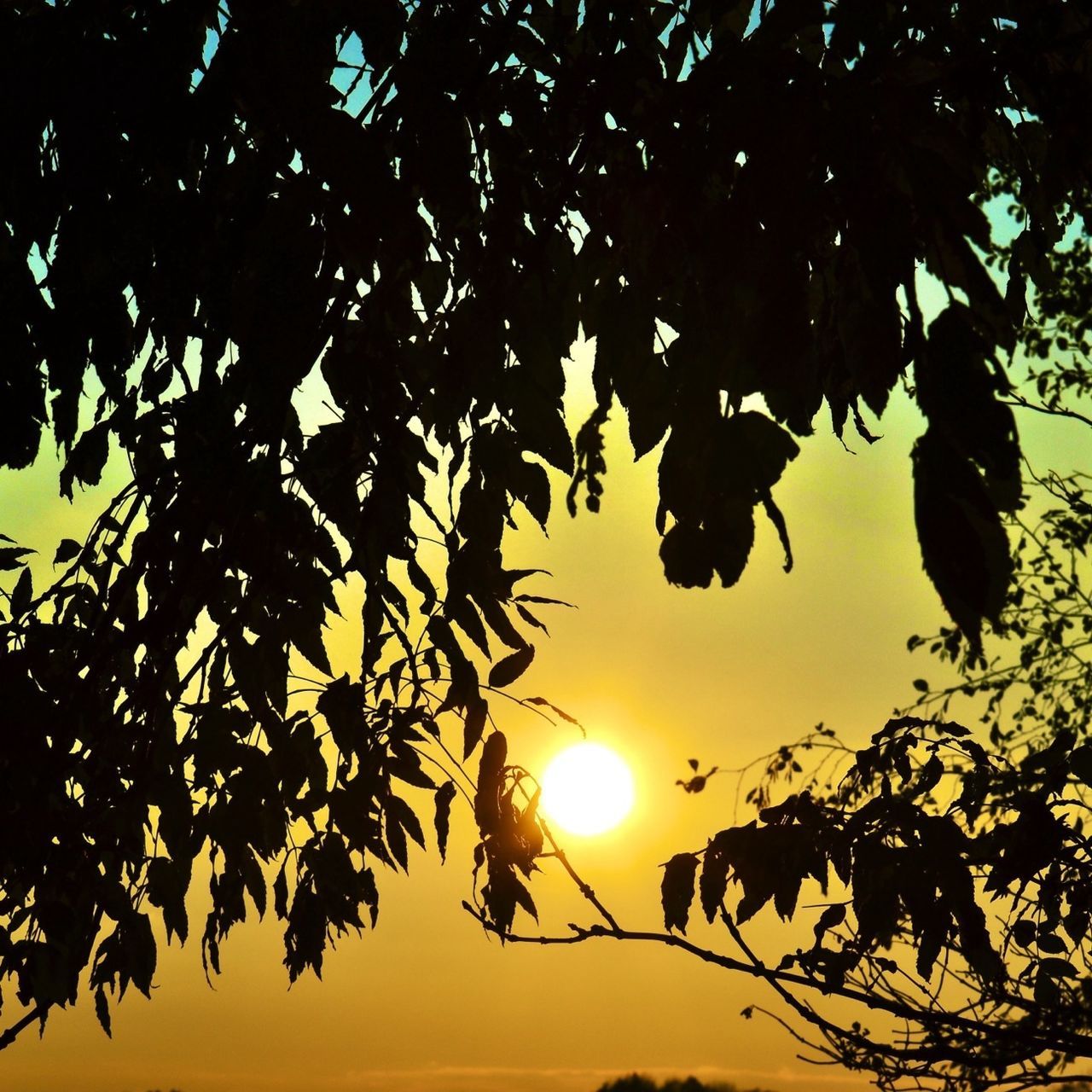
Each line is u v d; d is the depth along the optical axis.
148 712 1.94
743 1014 2.23
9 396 1.63
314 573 1.93
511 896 1.89
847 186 1.04
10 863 1.94
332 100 1.47
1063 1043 1.92
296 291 1.39
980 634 0.76
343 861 1.96
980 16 1.42
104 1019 1.97
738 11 1.91
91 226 1.66
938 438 0.83
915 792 1.89
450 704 1.95
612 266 1.56
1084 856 2.02
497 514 1.95
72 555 2.11
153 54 1.58
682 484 0.98
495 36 1.65
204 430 1.90
